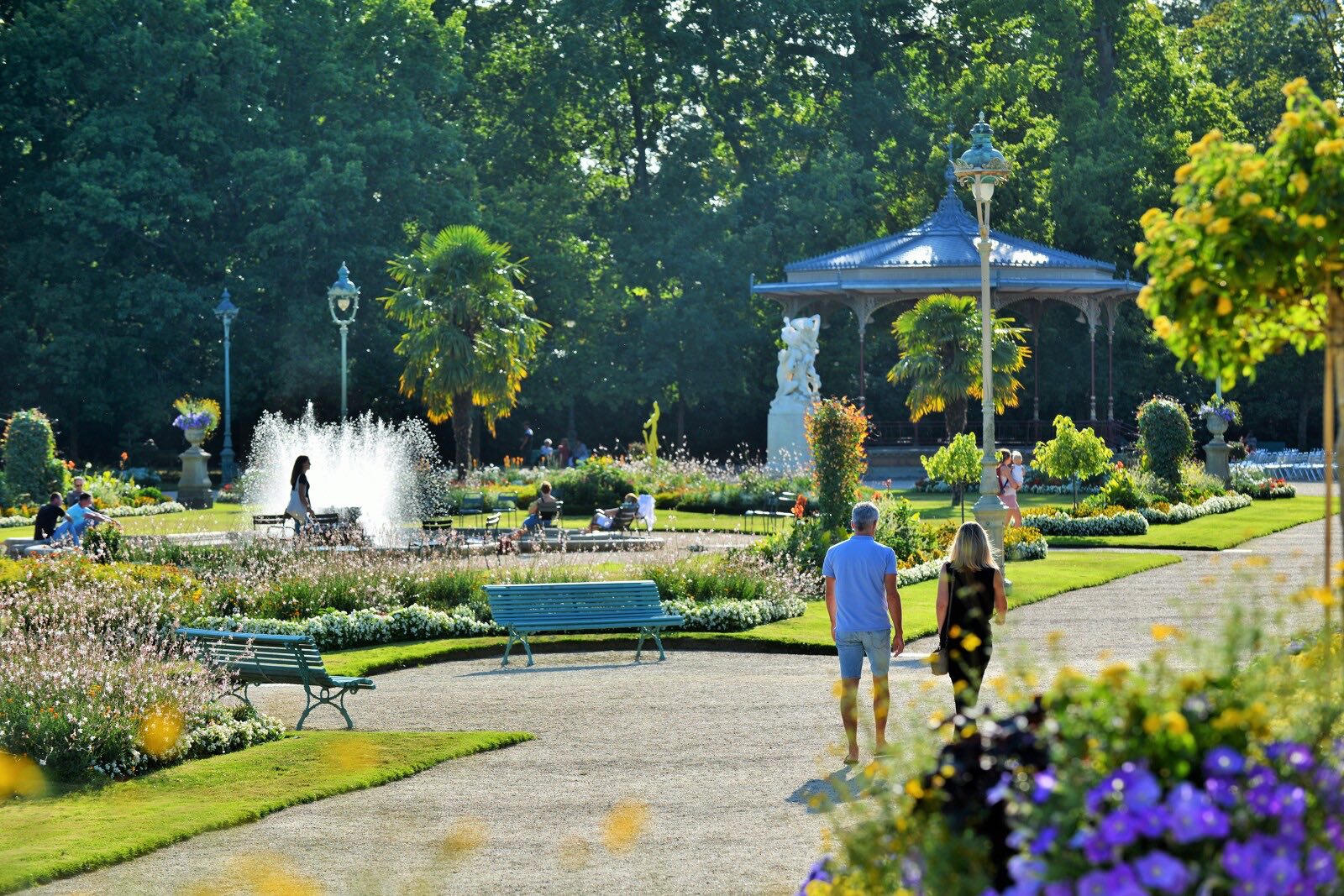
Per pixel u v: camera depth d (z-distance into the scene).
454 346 45.91
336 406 63.31
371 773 11.26
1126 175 66.06
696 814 9.90
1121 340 68.75
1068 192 65.44
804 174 68.94
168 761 11.75
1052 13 68.06
